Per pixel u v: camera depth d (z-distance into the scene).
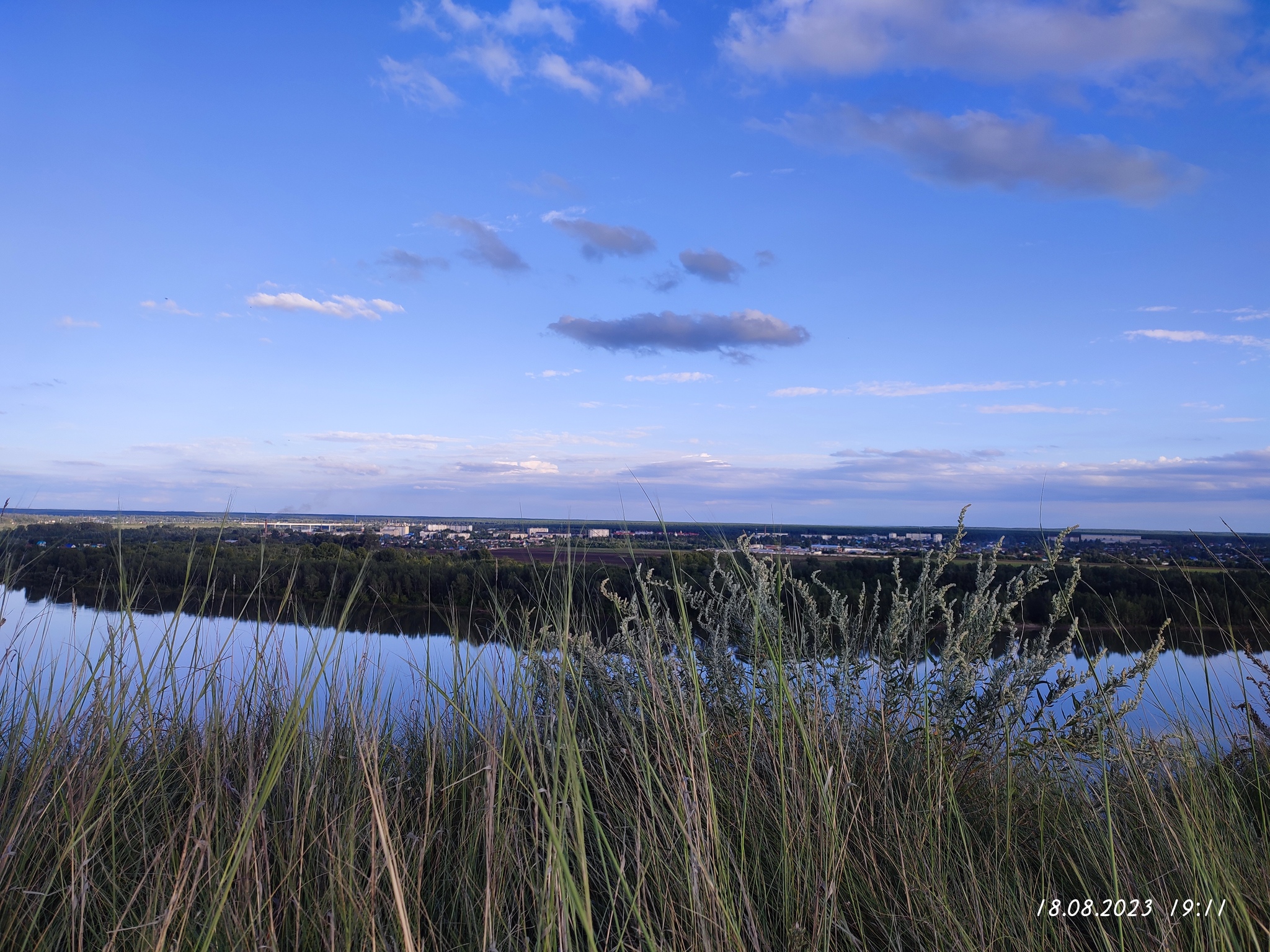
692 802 2.04
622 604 3.17
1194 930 1.85
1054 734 2.75
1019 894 2.11
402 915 1.50
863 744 2.88
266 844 1.98
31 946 1.78
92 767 2.32
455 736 2.96
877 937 2.02
